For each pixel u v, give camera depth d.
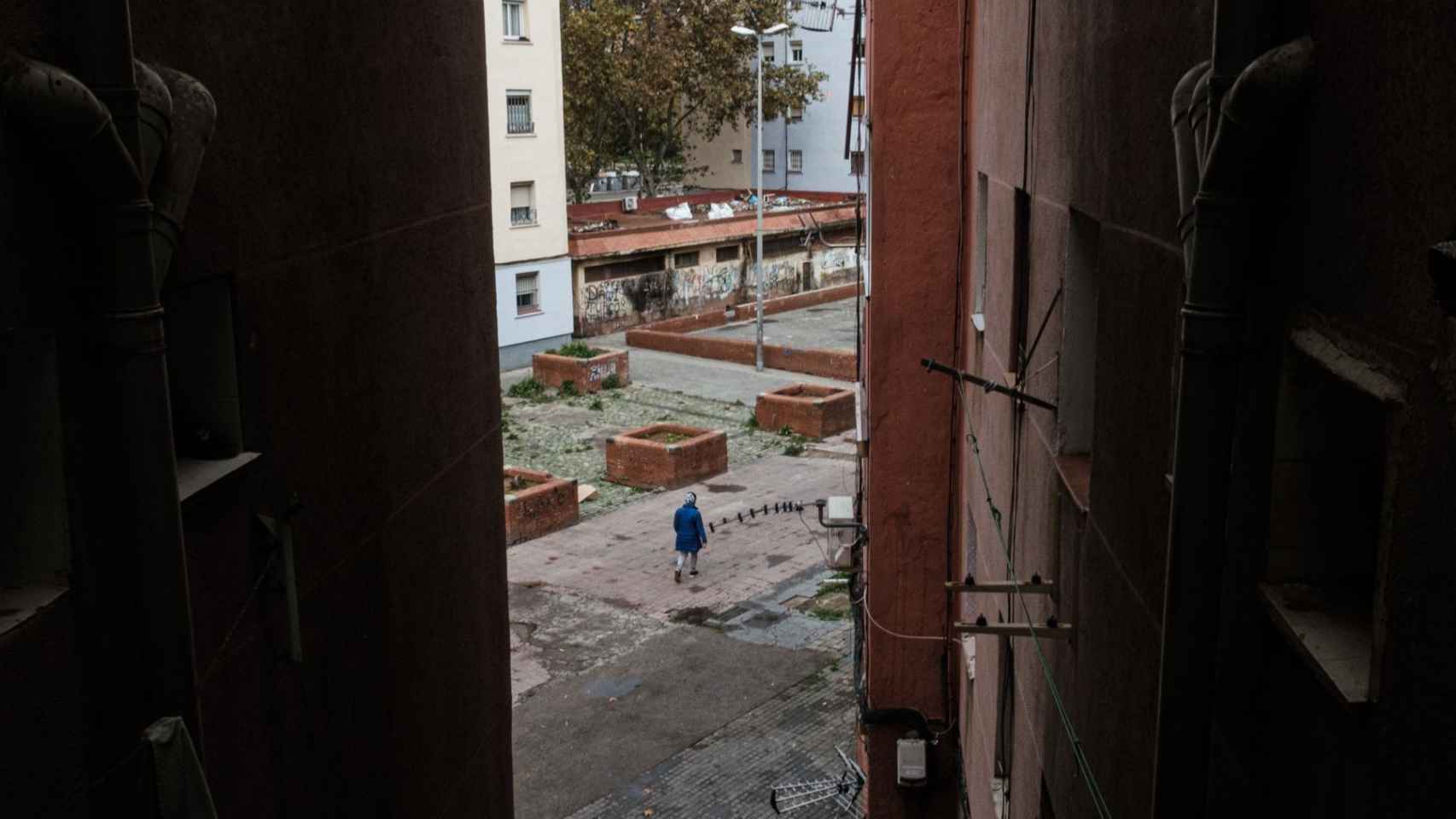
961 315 11.32
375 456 7.00
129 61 3.85
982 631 6.56
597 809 15.07
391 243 7.27
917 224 11.25
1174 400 4.36
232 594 5.16
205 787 4.16
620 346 42.06
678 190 65.75
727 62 53.16
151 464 4.04
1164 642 3.71
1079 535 6.14
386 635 7.21
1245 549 3.58
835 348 41.09
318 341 6.14
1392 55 2.68
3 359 3.71
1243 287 3.46
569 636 19.92
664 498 27.02
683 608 20.97
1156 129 4.61
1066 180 6.40
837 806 14.93
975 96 10.63
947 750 11.96
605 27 48.69
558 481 25.31
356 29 6.66
